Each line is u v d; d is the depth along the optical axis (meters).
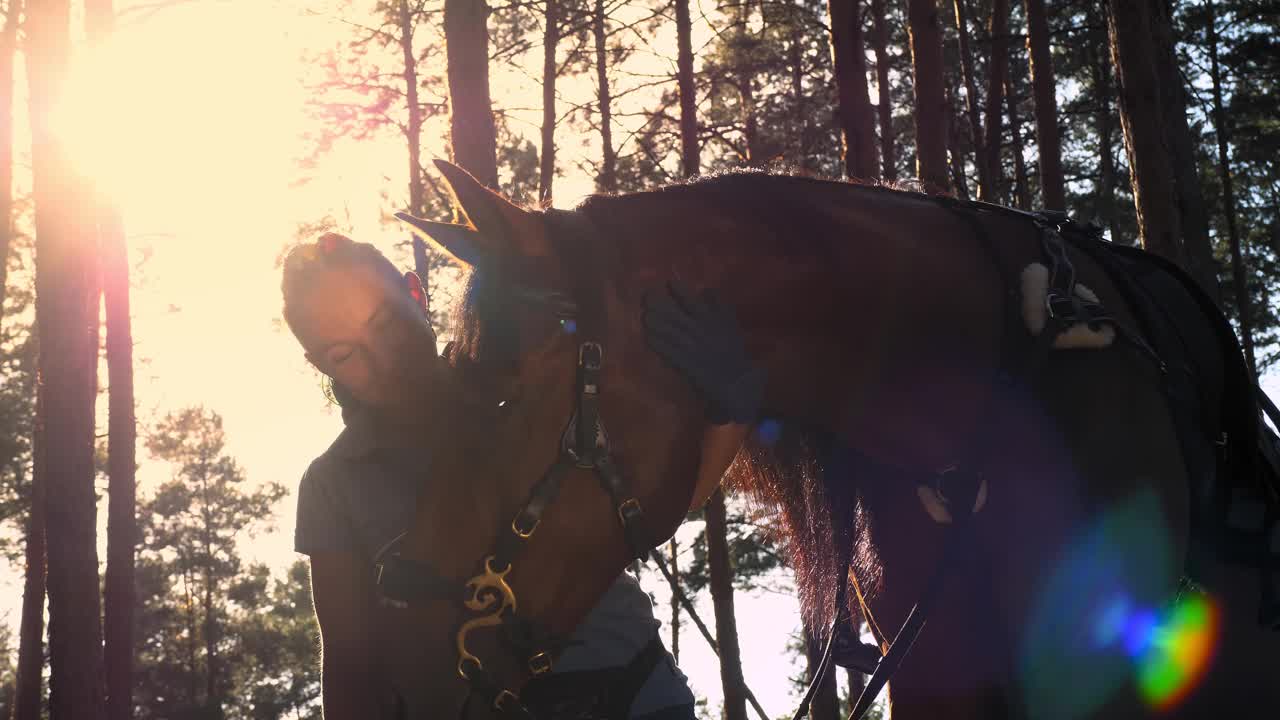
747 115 18.92
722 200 1.85
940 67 8.52
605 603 2.07
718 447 1.70
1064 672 1.81
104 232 15.33
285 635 47.75
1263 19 23.00
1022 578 1.86
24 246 19.19
